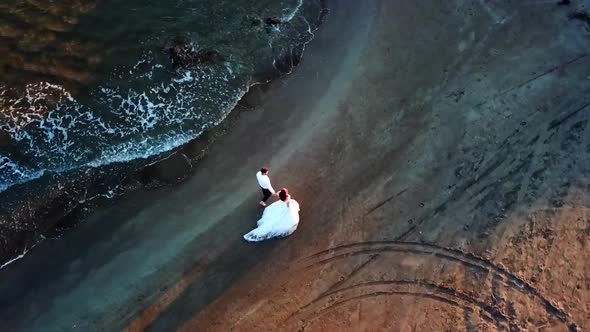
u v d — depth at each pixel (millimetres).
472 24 19844
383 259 14805
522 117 17406
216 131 17375
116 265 14781
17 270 14641
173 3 20141
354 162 16609
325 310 13969
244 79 18547
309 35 19656
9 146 16484
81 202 15852
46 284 14445
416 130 17219
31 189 15945
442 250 14930
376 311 13938
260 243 15078
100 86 17844
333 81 18453
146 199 15961
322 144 16984
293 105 17922
